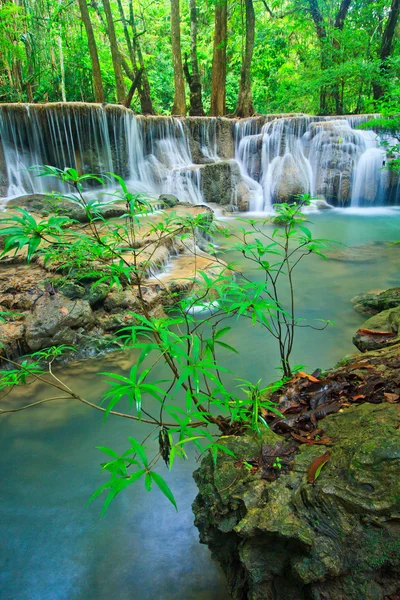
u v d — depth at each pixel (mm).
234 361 3967
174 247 6719
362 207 12539
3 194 10078
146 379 3764
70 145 10992
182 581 1965
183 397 3357
